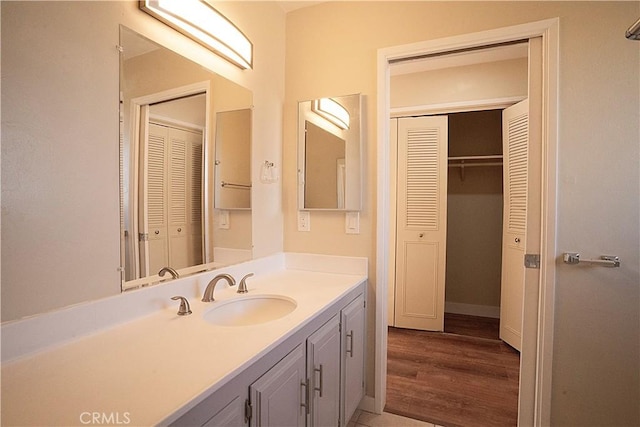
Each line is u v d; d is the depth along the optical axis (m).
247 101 1.79
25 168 0.88
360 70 1.92
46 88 0.92
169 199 1.33
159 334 1.04
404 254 3.18
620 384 1.46
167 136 1.32
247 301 1.50
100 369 0.82
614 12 1.43
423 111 2.95
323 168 2.01
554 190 1.52
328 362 1.42
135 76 1.18
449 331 3.14
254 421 0.94
